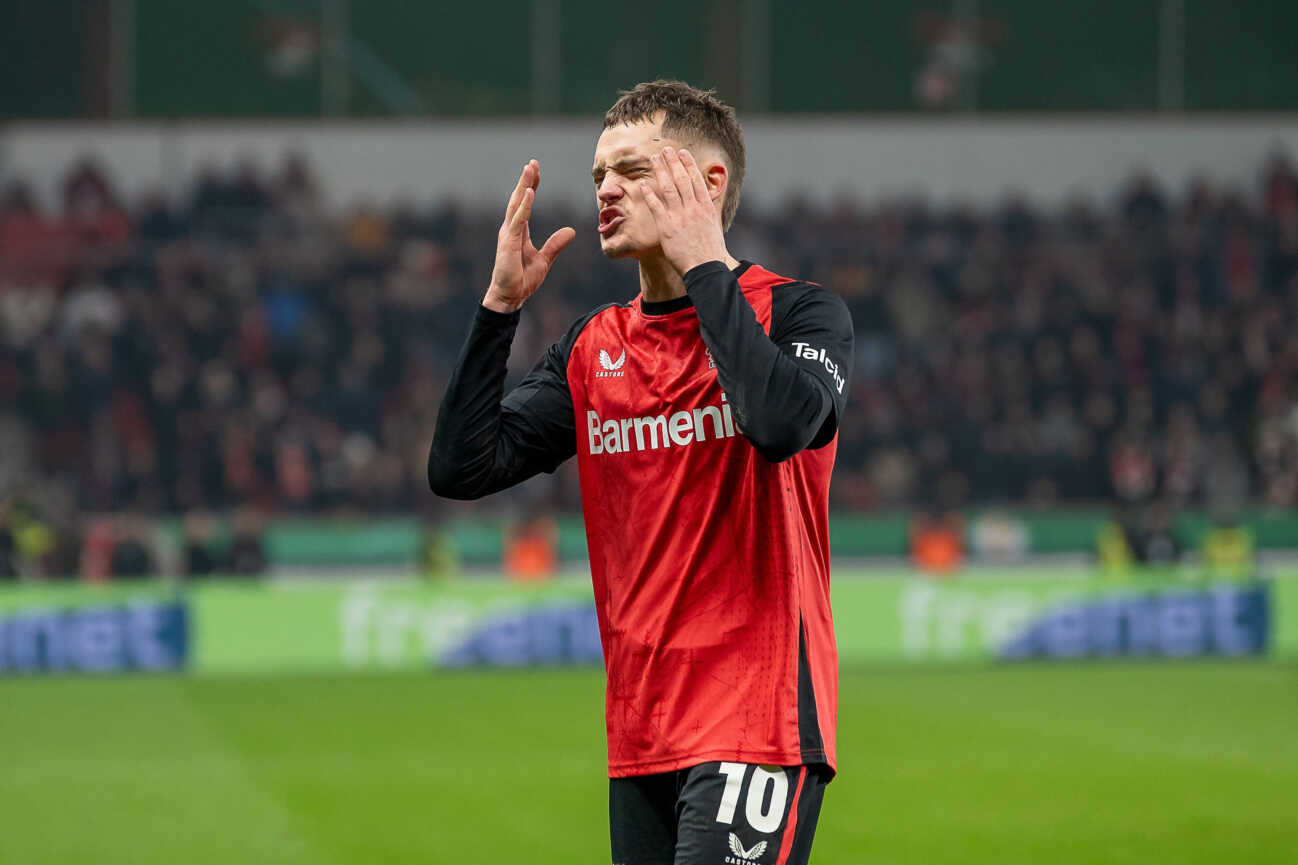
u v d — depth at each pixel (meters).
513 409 10.97
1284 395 71.06
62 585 54.44
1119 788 30.12
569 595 52.19
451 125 77.00
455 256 73.00
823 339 9.86
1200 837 25.73
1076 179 79.62
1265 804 28.58
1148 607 54.22
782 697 9.97
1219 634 54.47
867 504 66.75
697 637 10.09
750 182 79.31
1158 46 77.75
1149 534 61.94
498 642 51.81
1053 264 73.69
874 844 25.23
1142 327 72.12
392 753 34.47
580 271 71.56
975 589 53.59
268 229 73.62
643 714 10.23
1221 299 73.56
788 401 9.15
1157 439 69.56
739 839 9.77
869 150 79.50
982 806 28.31
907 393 69.06
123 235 72.38
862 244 73.19
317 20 75.75
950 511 66.31
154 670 50.47
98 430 65.88
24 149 76.31
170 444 65.62
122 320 68.62
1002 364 70.38
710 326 9.31
